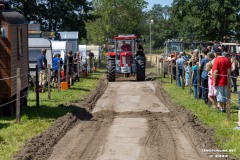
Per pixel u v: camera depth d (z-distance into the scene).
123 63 37.88
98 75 44.22
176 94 25.33
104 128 15.49
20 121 16.23
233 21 52.06
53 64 28.94
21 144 12.74
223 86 17.70
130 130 15.11
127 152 12.12
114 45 38.59
